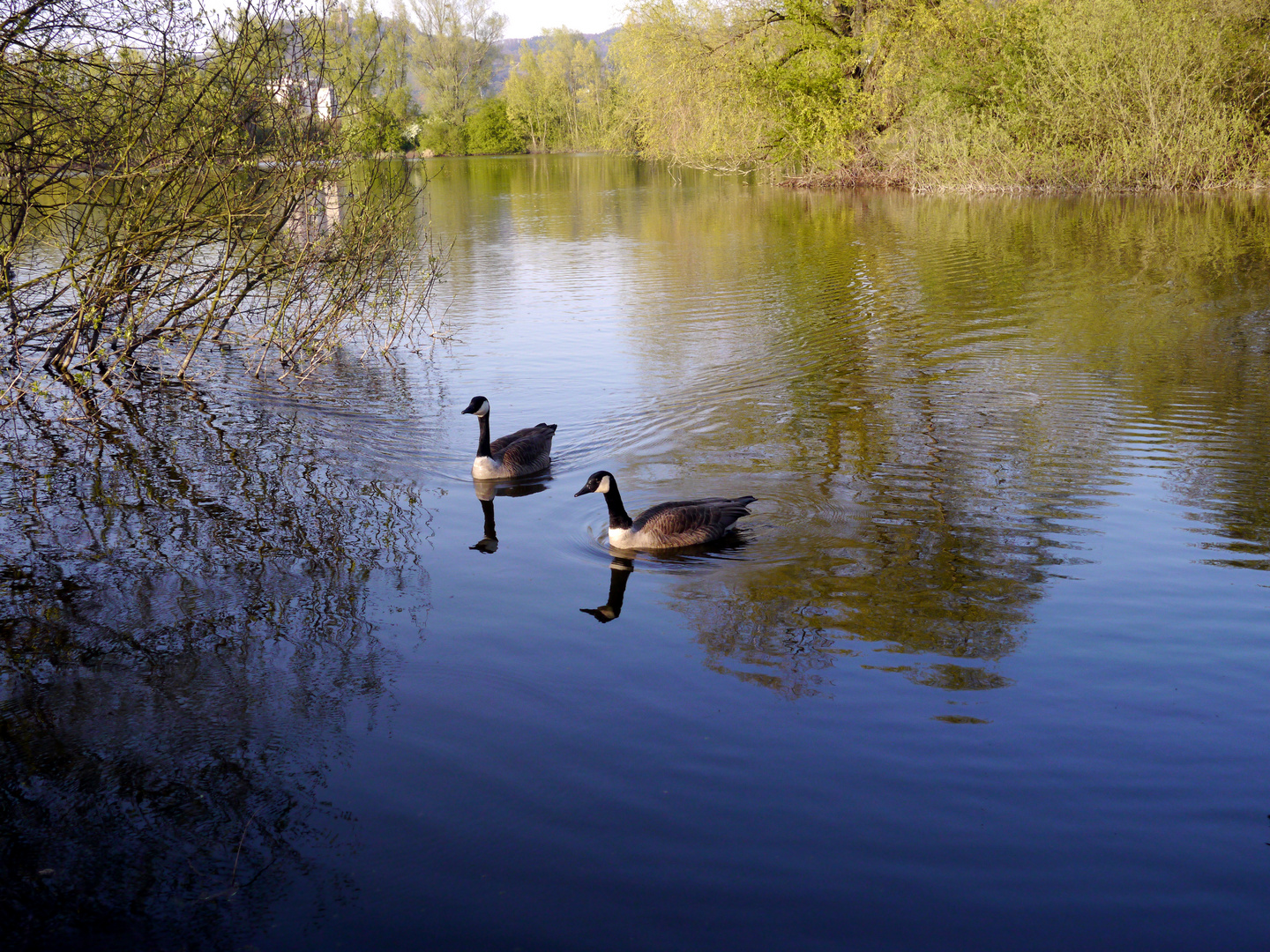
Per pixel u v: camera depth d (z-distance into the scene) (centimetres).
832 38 4306
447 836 471
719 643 659
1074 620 682
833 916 419
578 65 9225
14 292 1219
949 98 3997
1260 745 533
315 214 1485
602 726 560
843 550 820
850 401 1295
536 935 411
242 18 1229
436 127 7562
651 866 449
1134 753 527
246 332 1681
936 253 2512
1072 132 3706
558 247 2816
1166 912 418
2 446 1120
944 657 635
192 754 540
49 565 796
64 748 546
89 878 451
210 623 694
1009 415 1211
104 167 1192
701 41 4391
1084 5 3644
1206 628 664
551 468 1071
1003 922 414
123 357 1394
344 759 533
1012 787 501
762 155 4822
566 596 739
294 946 409
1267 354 1445
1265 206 3025
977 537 840
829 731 552
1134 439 1105
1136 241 2527
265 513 923
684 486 995
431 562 807
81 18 1070
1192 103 3509
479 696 595
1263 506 895
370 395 1367
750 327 1747
